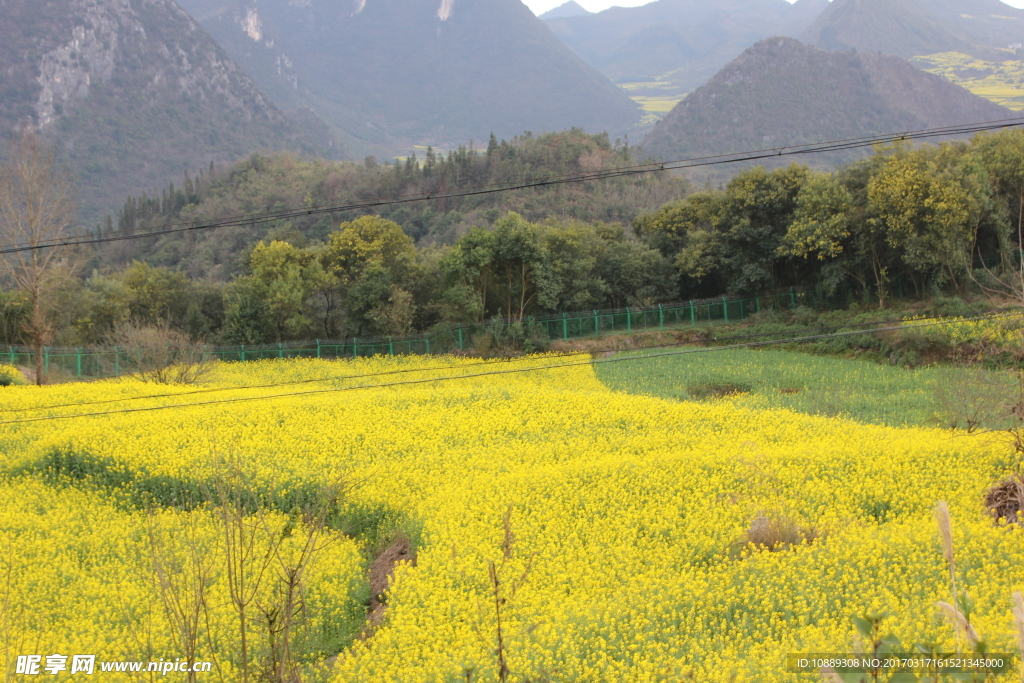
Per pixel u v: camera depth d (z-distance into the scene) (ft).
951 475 64.44
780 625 41.98
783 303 161.99
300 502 70.90
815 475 67.97
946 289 139.23
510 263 163.63
